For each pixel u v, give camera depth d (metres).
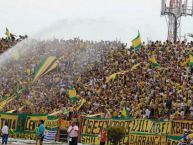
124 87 53.78
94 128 44.53
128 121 42.91
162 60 56.56
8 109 56.28
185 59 54.88
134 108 47.44
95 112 49.50
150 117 45.09
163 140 40.75
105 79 58.12
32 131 47.72
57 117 46.66
